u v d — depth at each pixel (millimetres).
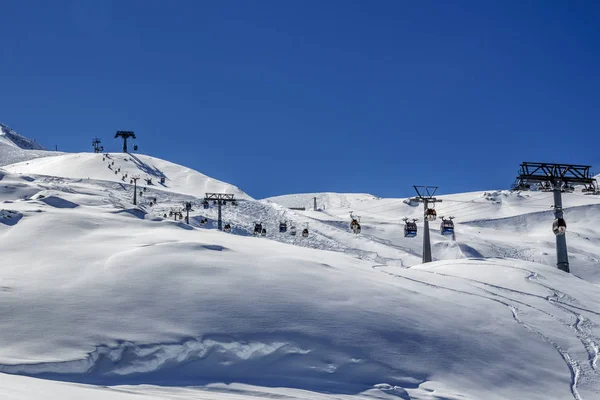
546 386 18078
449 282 27219
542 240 96250
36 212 29234
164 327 16250
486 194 150375
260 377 15672
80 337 15023
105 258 21531
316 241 75688
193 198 98125
